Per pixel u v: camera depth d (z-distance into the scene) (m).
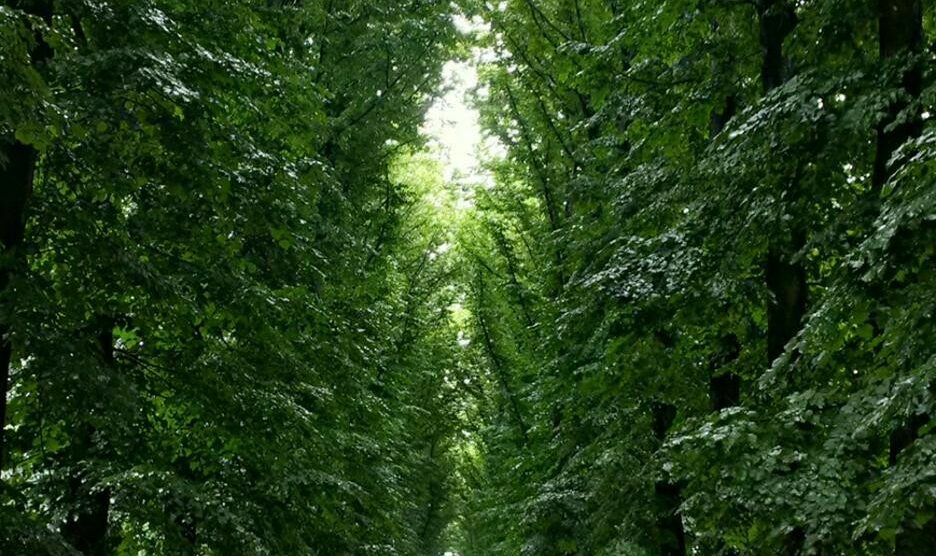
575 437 15.59
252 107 9.36
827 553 6.96
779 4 9.84
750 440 7.44
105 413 7.50
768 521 7.76
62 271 8.02
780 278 9.39
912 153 7.22
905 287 6.72
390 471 16.27
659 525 12.93
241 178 8.57
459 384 26.36
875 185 7.76
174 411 10.05
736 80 10.77
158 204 8.78
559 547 15.23
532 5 16.91
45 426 8.52
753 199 9.01
